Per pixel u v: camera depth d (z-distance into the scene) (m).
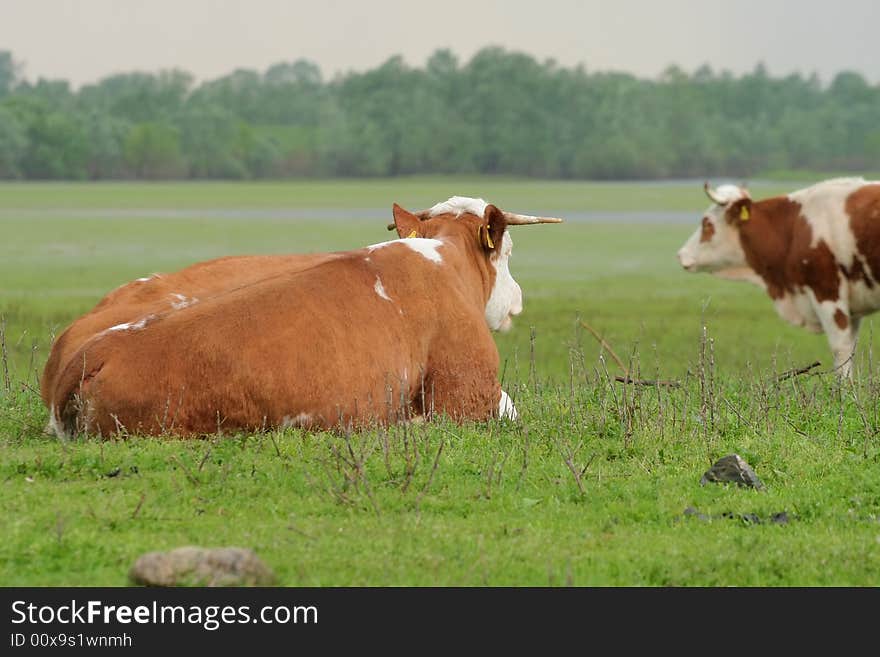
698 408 12.72
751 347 28.45
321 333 10.98
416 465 10.07
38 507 8.88
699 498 9.67
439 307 11.95
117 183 195.38
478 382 12.05
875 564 8.20
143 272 46.56
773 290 20.62
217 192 151.12
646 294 40.09
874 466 10.54
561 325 31.94
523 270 48.94
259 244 63.06
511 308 13.94
